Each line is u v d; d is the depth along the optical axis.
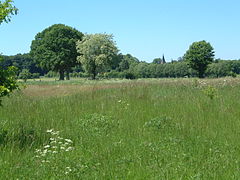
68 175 5.58
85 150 7.29
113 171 5.80
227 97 15.65
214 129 9.24
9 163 6.24
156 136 8.49
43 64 70.38
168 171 5.73
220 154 6.71
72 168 5.88
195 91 19.22
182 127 9.42
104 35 62.75
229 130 9.10
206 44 79.06
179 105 13.70
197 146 7.40
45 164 6.12
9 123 9.95
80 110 12.95
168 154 6.75
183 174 5.61
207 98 15.41
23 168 5.96
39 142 7.88
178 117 10.96
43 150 7.00
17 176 5.62
